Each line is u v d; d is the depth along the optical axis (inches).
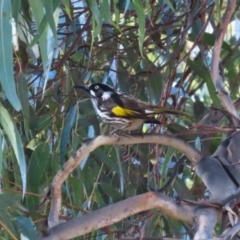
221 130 262.8
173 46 366.0
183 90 360.5
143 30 242.5
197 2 338.3
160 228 326.6
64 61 319.9
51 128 320.5
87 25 317.7
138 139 241.6
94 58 347.3
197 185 338.3
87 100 312.3
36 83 330.3
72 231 222.1
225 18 283.7
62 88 333.4
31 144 320.2
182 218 229.9
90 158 326.0
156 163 324.8
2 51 197.3
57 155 297.4
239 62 398.0
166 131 327.6
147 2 247.0
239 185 244.8
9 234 249.9
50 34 220.4
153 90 332.2
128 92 341.4
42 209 294.8
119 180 337.7
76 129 301.9
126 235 299.4
